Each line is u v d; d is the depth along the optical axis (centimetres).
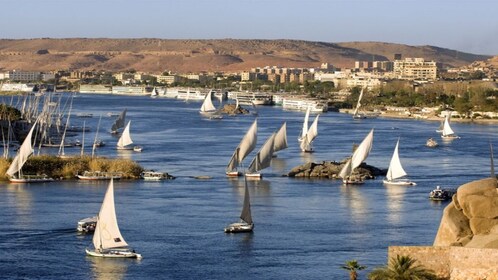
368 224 18975
